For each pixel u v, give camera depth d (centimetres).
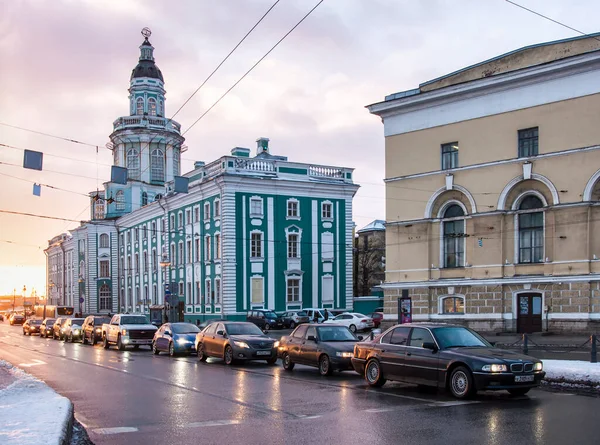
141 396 1491
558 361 1708
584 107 3030
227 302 5288
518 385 1317
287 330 4978
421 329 1522
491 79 3300
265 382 1738
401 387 1596
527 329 3189
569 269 3042
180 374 1989
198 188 5738
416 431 1024
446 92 3481
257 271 5450
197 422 1141
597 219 2988
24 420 929
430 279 3556
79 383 1786
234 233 5353
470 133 3438
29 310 11944
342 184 5909
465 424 1074
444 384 1395
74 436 991
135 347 3688
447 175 3503
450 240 3547
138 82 8012
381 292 7219
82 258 8962
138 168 7881
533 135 3219
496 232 3306
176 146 8156
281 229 5591
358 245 8369
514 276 3238
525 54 3250
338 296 5859
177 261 6322
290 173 5697
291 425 1098
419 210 3634
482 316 3331
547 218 3141
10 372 1770
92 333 4053
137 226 7494
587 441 935
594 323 2948
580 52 3055
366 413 1202
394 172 3756
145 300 7188
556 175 3105
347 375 1919
